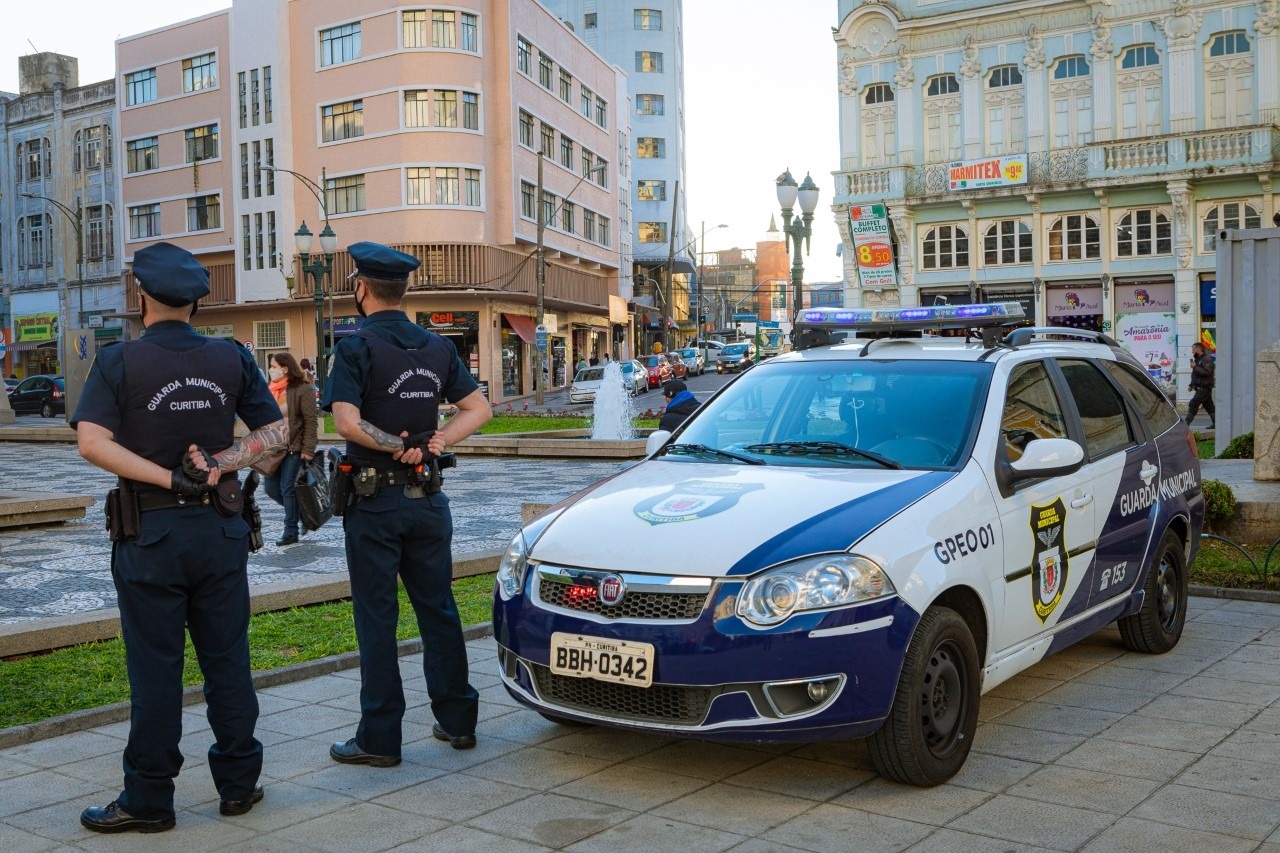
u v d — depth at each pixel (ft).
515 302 149.59
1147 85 112.78
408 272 15.72
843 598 13.47
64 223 176.96
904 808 13.70
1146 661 20.39
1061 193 115.65
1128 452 19.88
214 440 13.43
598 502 15.96
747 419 18.33
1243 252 46.75
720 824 13.33
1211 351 109.70
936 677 14.38
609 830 13.23
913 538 14.26
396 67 138.21
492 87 144.66
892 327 20.15
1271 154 105.60
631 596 13.99
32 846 13.00
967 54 119.96
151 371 12.99
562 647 14.26
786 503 14.82
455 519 39.86
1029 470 16.17
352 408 14.94
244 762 13.83
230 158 153.28
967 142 120.78
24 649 21.11
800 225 59.06
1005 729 16.66
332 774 15.26
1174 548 21.08
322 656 20.95
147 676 13.16
